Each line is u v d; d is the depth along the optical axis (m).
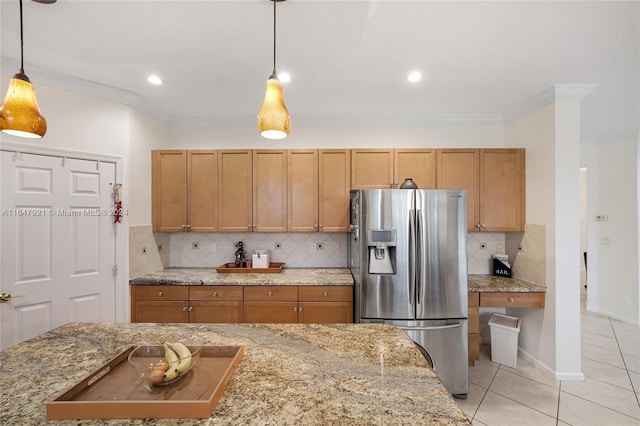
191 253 3.41
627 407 2.26
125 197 2.69
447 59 2.12
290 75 2.34
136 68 2.22
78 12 1.51
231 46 1.88
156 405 0.85
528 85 2.54
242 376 1.07
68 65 2.18
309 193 3.10
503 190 3.02
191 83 2.49
